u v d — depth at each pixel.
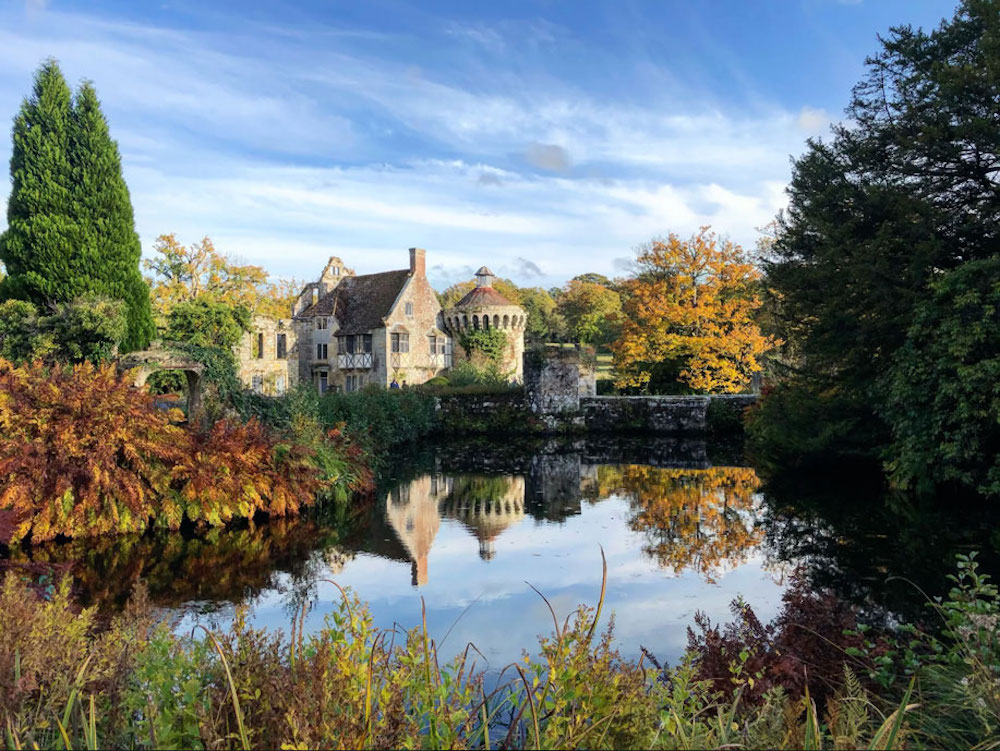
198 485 9.51
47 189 15.63
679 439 23.70
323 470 11.92
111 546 8.77
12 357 13.22
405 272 42.75
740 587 6.99
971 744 3.16
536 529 9.88
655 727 2.91
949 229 12.40
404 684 2.67
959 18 13.12
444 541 9.16
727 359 29.70
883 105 13.90
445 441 23.19
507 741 2.62
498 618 6.16
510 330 43.03
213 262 40.91
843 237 12.98
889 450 12.60
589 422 26.56
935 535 9.03
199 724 2.45
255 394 14.01
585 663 2.84
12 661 3.03
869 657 4.09
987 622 4.01
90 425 9.05
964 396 10.44
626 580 7.30
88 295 14.98
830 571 7.46
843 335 13.25
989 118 11.37
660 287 30.36
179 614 6.24
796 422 14.94
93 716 2.52
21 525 8.44
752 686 3.45
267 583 7.27
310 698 2.48
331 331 42.25
